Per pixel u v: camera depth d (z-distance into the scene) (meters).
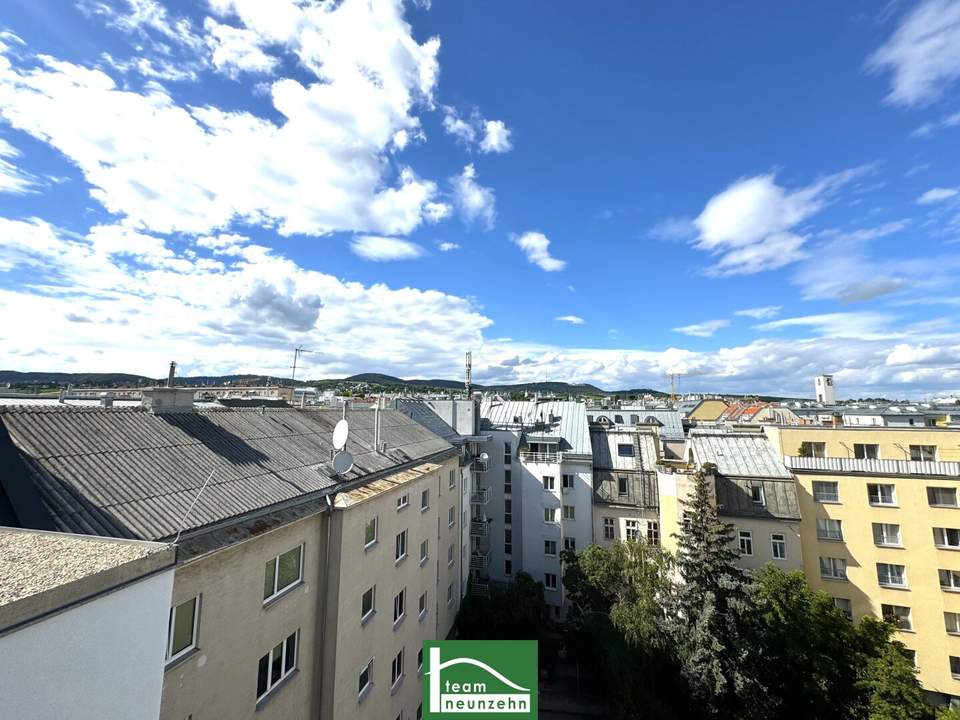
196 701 9.54
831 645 23.47
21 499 8.49
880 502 28.62
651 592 27.59
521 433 46.03
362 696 15.97
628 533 39.94
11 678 3.74
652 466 41.56
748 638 23.64
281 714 12.30
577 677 33.03
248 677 11.15
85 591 4.44
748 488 31.38
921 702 20.75
